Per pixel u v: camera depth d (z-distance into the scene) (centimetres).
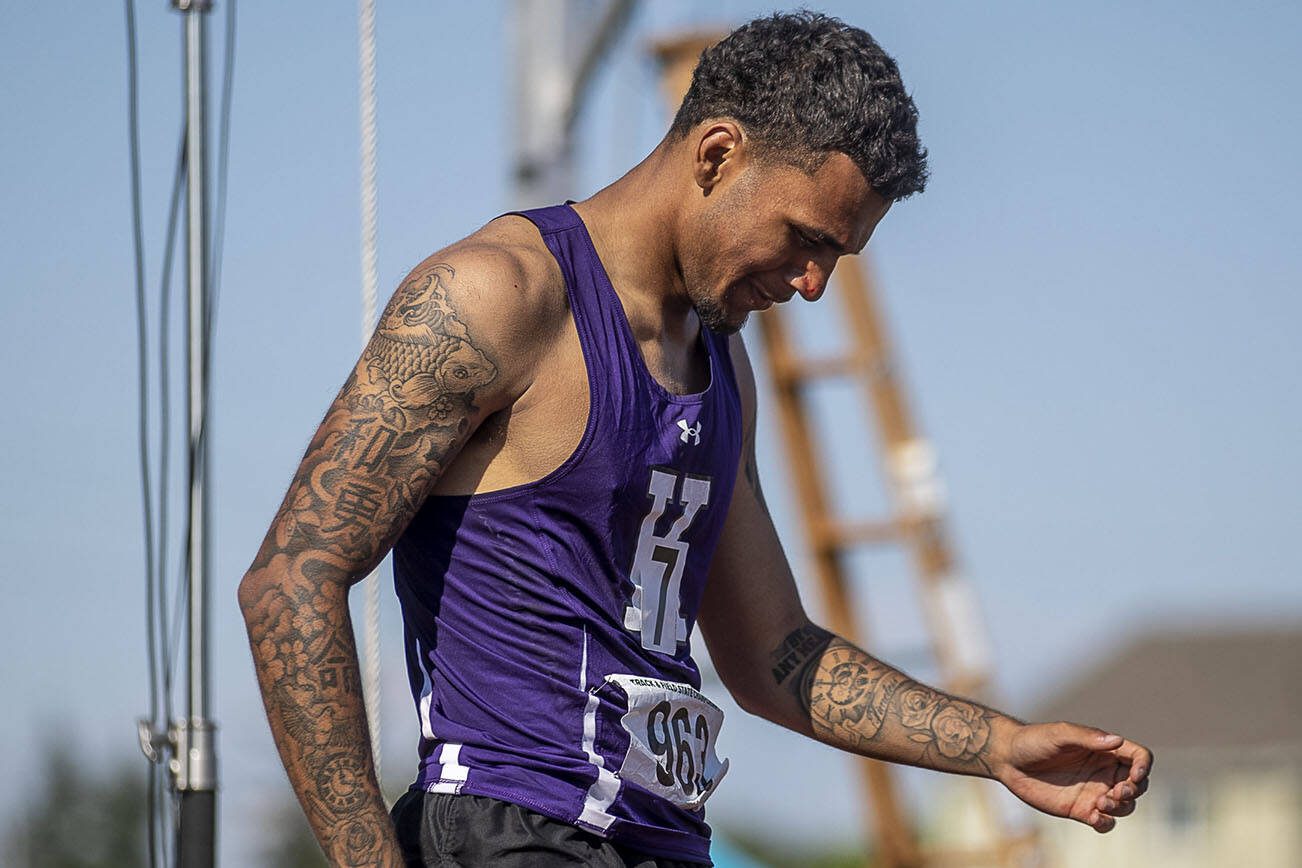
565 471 382
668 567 404
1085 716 5181
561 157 1022
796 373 1747
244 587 366
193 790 493
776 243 395
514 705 384
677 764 399
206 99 517
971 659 1708
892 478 1734
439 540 390
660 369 404
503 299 374
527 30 1026
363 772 362
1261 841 4791
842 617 1738
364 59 600
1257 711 5022
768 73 393
